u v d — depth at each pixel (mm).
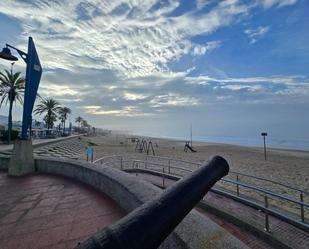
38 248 2045
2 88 25828
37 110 47781
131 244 876
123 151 27922
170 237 1646
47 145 22828
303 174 12867
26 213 2875
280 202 6938
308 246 3574
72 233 2334
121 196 3010
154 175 8961
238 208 5230
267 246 3775
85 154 22422
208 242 1533
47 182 4484
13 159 5234
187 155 24000
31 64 5742
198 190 1390
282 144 67938
